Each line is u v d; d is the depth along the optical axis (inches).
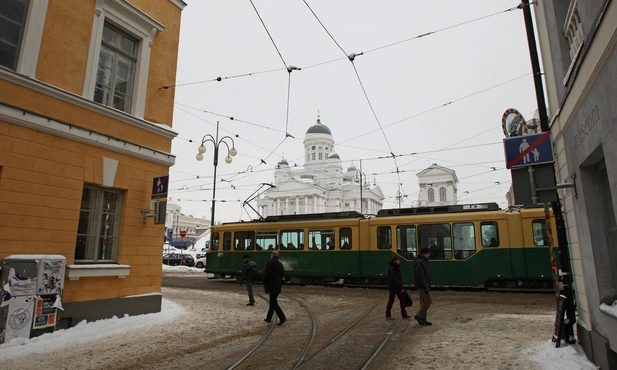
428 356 260.2
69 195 342.3
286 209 3144.7
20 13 326.0
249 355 269.6
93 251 365.4
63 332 314.5
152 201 413.4
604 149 181.8
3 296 283.6
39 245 318.0
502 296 555.8
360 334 331.0
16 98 311.7
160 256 420.8
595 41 180.4
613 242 214.4
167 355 271.1
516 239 585.6
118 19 397.4
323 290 671.8
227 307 486.3
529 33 308.5
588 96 202.1
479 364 239.8
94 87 369.1
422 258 371.9
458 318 396.2
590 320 235.9
